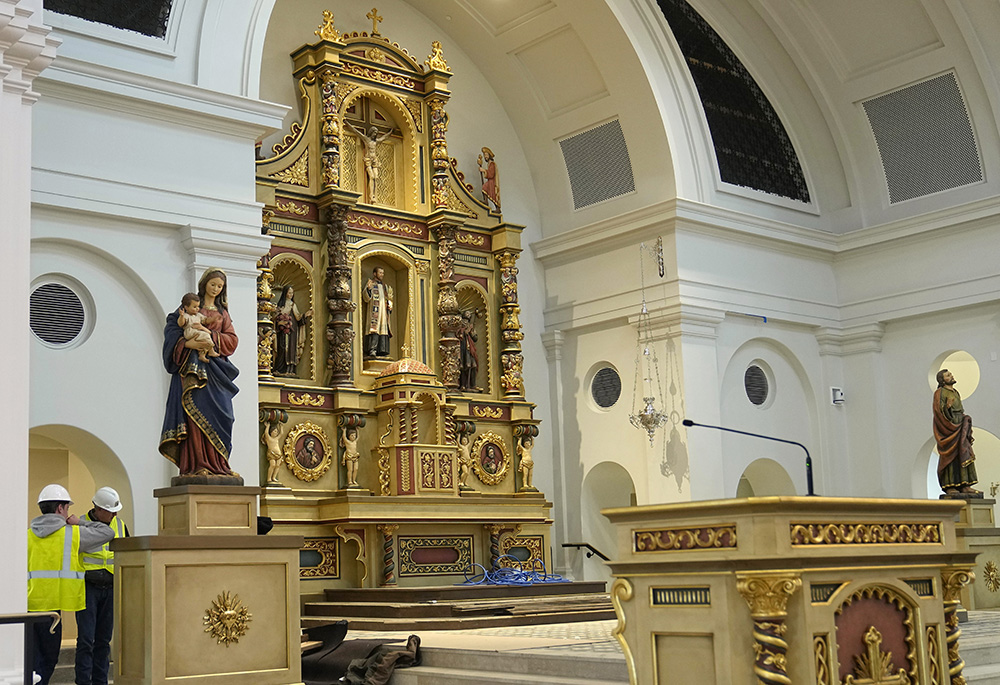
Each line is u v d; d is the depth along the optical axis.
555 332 17.88
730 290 16.98
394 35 17.20
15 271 8.05
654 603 5.15
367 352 15.75
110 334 11.49
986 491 20.73
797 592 4.71
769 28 18.00
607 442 17.17
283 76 15.81
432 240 16.61
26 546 7.82
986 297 16.70
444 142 16.83
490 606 12.73
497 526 15.73
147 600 8.02
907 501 5.17
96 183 11.34
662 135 16.64
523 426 16.80
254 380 12.06
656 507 5.12
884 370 18.20
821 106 18.33
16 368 7.95
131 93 11.55
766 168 18.17
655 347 16.59
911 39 17.00
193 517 8.35
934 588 5.30
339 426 15.05
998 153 16.75
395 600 13.55
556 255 17.97
